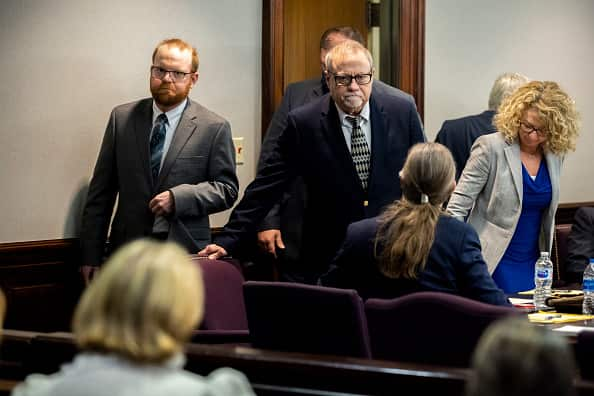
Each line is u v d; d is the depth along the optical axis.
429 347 3.73
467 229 4.05
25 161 5.97
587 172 8.88
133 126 5.85
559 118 5.40
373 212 5.47
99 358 2.23
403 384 3.10
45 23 6.00
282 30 6.99
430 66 7.80
